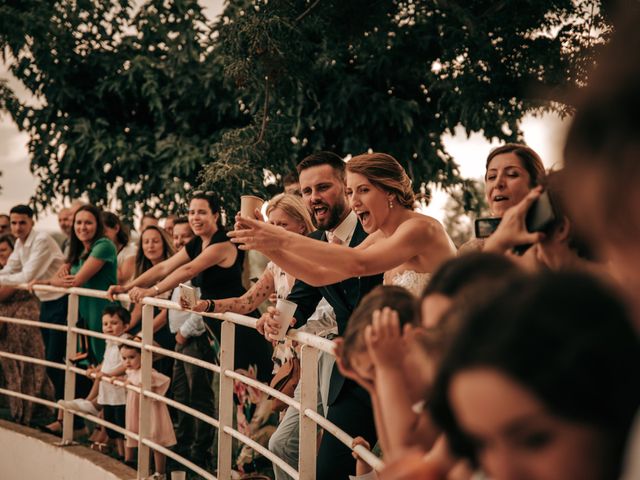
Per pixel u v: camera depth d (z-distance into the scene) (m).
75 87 11.59
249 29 7.80
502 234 1.65
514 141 10.49
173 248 6.18
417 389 1.32
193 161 10.47
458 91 9.58
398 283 2.95
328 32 9.34
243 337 4.71
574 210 0.78
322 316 3.65
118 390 5.69
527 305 0.68
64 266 6.39
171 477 4.96
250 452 4.63
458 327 0.74
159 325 5.73
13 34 11.04
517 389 0.68
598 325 0.66
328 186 3.53
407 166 10.77
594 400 0.66
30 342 6.98
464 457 0.79
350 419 3.04
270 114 9.05
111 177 11.66
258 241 2.67
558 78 7.76
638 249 0.75
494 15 8.85
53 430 6.48
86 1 11.48
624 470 0.67
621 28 0.71
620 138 0.70
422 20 10.42
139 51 11.68
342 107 10.20
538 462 0.70
